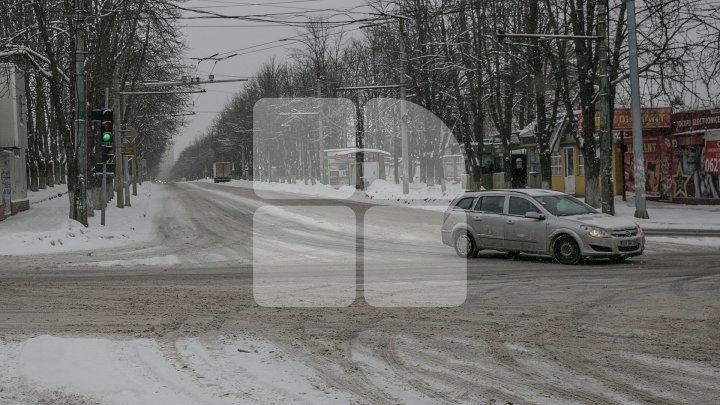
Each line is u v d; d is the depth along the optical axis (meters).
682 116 32.16
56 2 27.05
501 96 37.81
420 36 35.75
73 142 26.12
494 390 5.90
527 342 7.60
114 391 5.84
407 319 8.88
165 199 46.66
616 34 27.42
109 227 26.06
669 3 24.89
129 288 12.02
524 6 30.69
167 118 49.78
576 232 14.57
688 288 11.23
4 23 28.91
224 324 8.64
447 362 6.80
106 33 29.03
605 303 9.98
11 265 16.27
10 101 30.66
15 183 34.12
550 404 5.53
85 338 7.83
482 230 15.84
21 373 6.34
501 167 43.81
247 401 5.59
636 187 25.97
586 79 28.39
